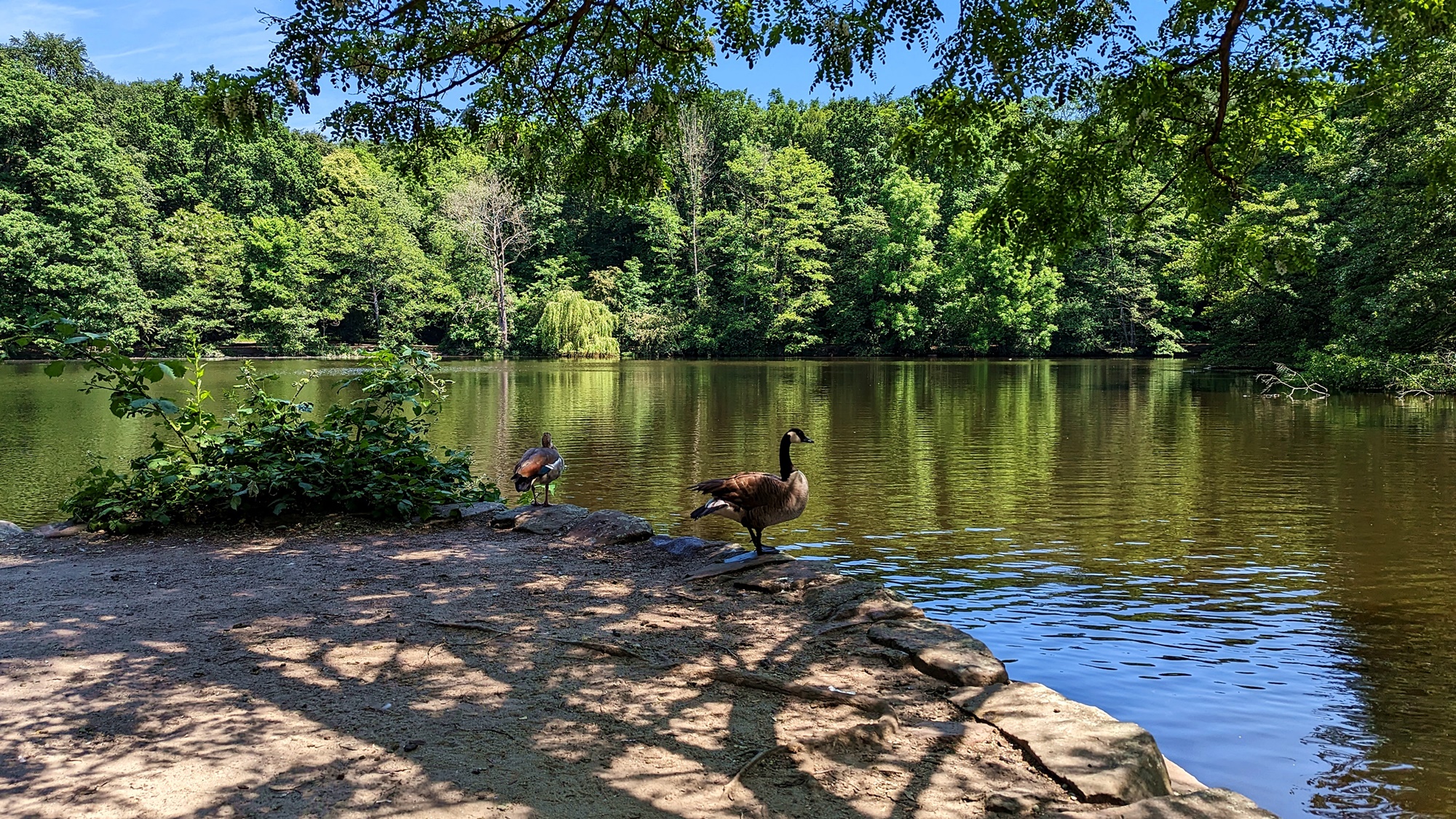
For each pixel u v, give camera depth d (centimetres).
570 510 774
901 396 3133
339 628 485
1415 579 859
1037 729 337
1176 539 1036
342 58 842
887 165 6712
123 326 5356
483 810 283
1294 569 904
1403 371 3020
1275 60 876
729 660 427
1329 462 1606
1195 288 4944
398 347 884
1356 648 666
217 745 335
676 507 1249
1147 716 536
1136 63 880
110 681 404
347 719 360
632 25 977
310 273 6606
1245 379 3891
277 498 792
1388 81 922
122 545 707
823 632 468
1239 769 461
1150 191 4606
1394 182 2956
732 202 7362
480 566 629
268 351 6538
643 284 6931
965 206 6438
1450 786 439
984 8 852
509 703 378
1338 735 507
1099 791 289
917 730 345
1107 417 2400
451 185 7069
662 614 507
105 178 5644
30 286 4975
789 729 347
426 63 909
